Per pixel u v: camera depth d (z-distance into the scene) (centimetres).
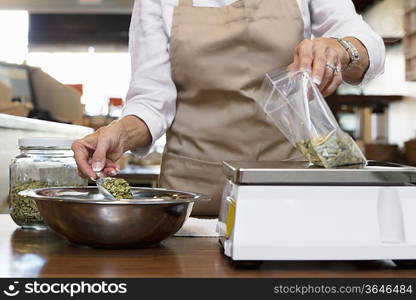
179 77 155
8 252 103
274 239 89
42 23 489
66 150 137
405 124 396
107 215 100
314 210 91
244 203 90
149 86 153
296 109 106
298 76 108
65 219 103
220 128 154
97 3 474
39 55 501
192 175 158
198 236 121
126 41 500
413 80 394
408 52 393
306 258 90
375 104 396
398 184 93
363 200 92
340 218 91
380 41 136
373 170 92
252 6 154
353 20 144
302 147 107
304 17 155
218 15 155
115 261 96
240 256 89
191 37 152
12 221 146
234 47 151
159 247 109
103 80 523
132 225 102
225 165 105
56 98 380
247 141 155
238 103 153
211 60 152
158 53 155
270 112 115
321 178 91
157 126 146
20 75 323
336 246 90
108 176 125
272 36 150
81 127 274
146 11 157
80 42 500
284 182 91
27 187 131
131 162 438
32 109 333
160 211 102
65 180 137
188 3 157
